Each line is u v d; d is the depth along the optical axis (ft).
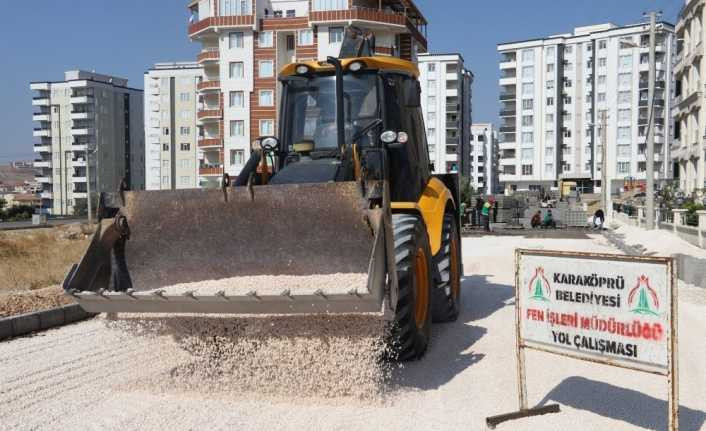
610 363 13.21
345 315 15.38
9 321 23.43
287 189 16.21
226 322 16.29
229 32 185.06
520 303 14.74
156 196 17.46
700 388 16.79
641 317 12.73
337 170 19.24
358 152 19.80
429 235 22.06
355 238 15.80
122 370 18.57
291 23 180.86
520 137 302.25
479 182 390.83
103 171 335.26
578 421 14.38
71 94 332.60
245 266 17.04
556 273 14.05
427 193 23.15
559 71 294.05
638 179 278.05
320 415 14.66
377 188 15.29
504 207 132.36
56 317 25.61
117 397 16.15
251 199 16.61
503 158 307.78
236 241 16.99
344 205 15.66
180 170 284.00
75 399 16.08
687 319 25.21
